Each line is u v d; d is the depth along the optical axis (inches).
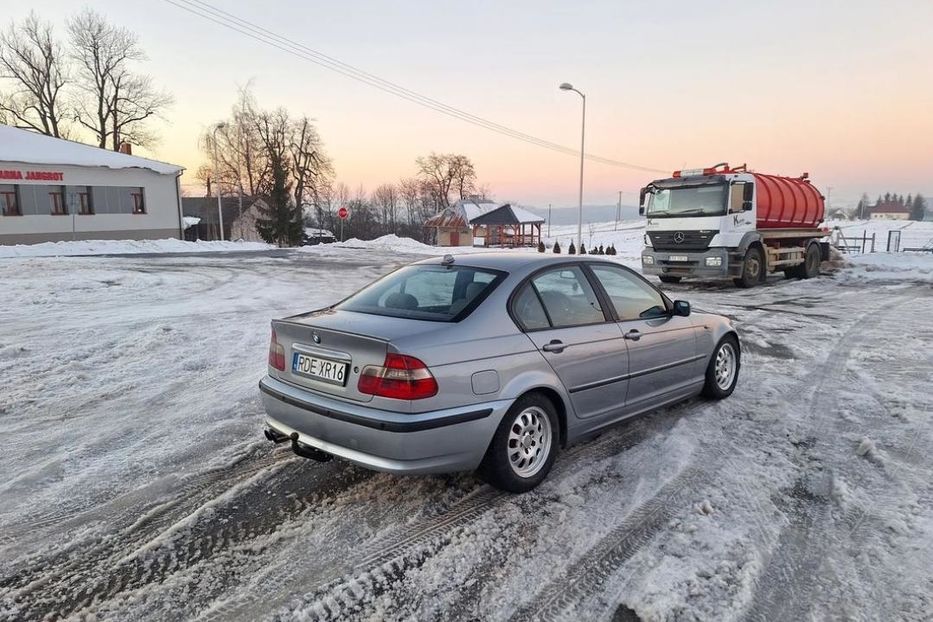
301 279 669.3
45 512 135.0
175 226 1542.8
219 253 1170.6
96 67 1918.1
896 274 765.9
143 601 104.1
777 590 106.3
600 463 161.3
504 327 140.3
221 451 170.7
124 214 1433.3
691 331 195.6
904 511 134.0
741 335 349.4
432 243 2536.9
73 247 1119.0
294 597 105.3
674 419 196.5
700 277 598.5
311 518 132.9
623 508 136.7
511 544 122.3
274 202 1817.2
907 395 222.7
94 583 109.1
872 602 102.7
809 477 152.6
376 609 102.2
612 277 177.3
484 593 106.5
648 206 639.1
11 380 238.8
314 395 135.9
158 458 165.3
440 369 125.0
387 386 122.4
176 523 130.6
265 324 370.9
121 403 213.9
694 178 596.1
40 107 1888.5
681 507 136.9
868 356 291.3
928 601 102.5
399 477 153.2
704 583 108.1
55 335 323.3
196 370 261.1
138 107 2031.3
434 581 110.0
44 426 189.8
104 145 1978.3
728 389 220.7
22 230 1261.1
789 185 686.5
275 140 2224.4
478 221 1952.5
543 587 108.0
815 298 538.9
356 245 1534.2
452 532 126.8
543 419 147.1
